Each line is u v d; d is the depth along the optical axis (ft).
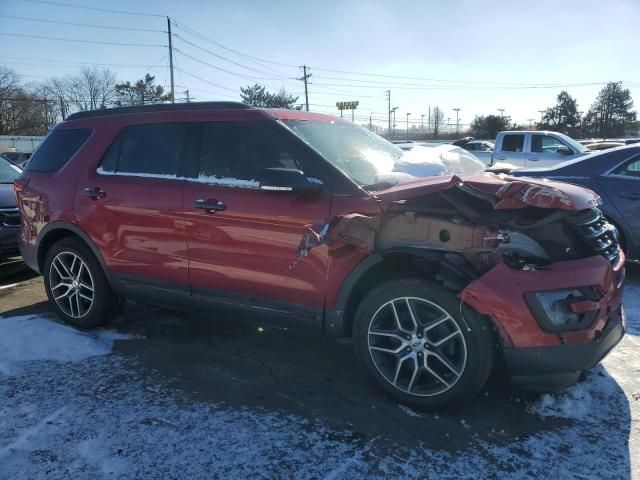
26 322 14.89
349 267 10.38
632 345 12.89
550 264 9.41
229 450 8.97
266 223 10.94
